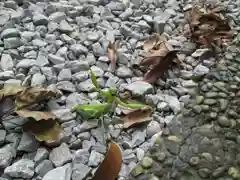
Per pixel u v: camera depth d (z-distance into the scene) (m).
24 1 0.45
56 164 0.28
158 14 0.46
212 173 0.24
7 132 0.30
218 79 0.31
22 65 0.36
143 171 0.24
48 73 0.36
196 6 0.44
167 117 0.33
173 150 0.25
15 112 0.30
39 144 0.30
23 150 0.29
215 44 0.40
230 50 0.34
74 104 0.33
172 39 0.42
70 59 0.38
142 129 0.32
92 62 0.38
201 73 0.37
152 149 0.25
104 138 0.31
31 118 0.30
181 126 0.27
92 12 0.45
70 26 0.42
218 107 0.28
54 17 0.43
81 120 0.32
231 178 0.24
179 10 0.47
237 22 0.45
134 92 0.34
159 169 0.24
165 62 0.37
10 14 0.43
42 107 0.33
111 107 0.31
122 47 0.40
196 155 0.25
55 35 0.41
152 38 0.40
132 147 0.30
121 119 0.32
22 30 0.41
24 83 0.35
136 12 0.45
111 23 0.44
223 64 0.32
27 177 0.27
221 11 0.45
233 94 0.29
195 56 0.40
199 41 0.41
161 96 0.35
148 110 0.32
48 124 0.30
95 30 0.43
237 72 0.31
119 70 0.37
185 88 0.36
